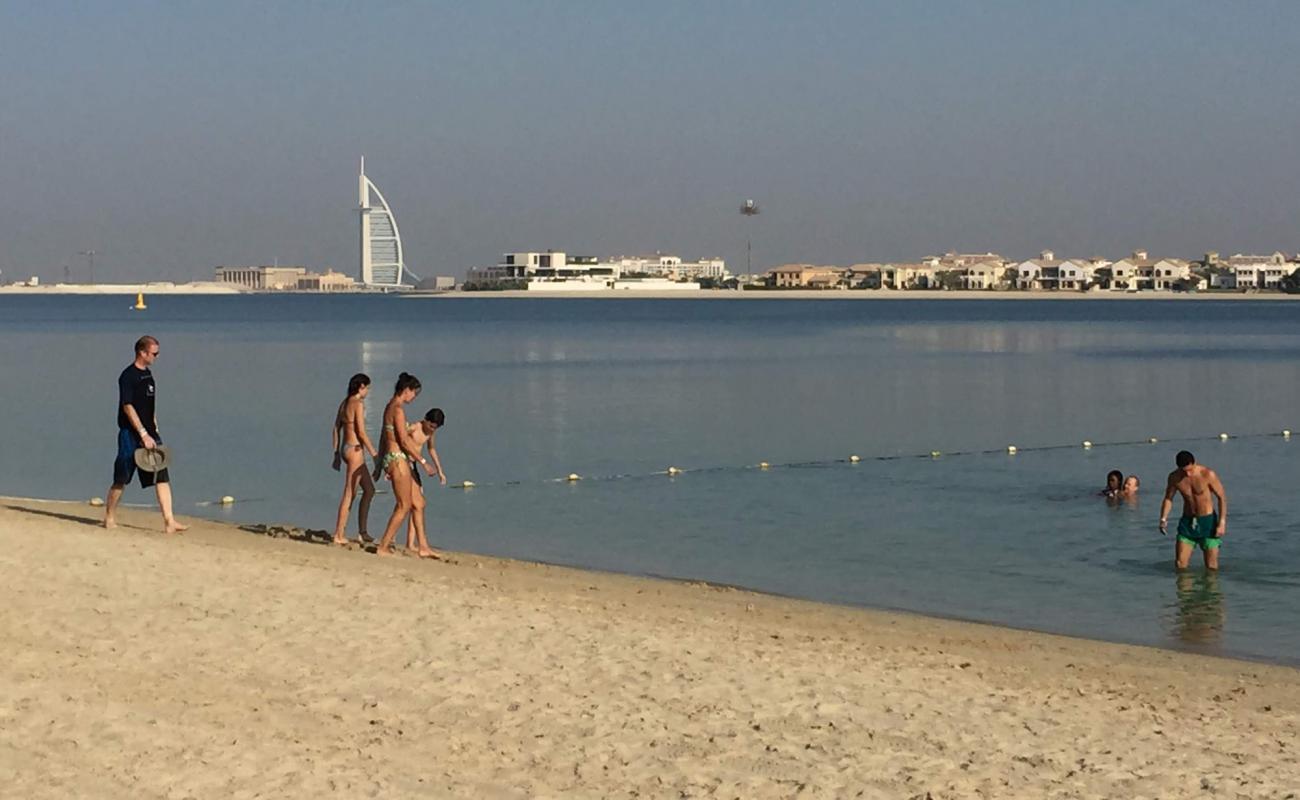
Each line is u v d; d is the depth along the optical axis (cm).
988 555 2055
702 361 7312
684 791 890
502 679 1148
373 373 6303
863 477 2962
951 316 16450
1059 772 946
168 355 7794
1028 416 4388
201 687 1088
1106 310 19325
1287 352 8106
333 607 1398
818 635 1437
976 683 1215
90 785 844
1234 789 917
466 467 3131
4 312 19225
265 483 2862
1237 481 2866
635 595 1648
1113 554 2052
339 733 989
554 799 867
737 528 2309
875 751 984
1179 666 1382
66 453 3356
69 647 1191
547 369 6631
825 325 13238
